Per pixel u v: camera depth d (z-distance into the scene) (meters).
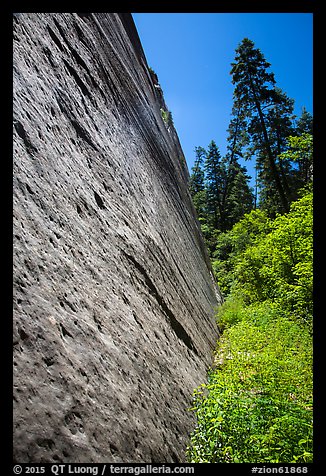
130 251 4.29
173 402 3.51
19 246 2.12
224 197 45.06
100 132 4.72
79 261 2.83
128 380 2.73
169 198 10.66
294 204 9.30
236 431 3.36
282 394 4.51
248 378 5.14
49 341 2.00
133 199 5.44
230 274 21.34
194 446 3.29
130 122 7.32
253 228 20.78
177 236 9.88
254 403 3.98
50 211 2.66
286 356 6.11
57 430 1.73
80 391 2.05
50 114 3.26
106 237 3.66
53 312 2.17
